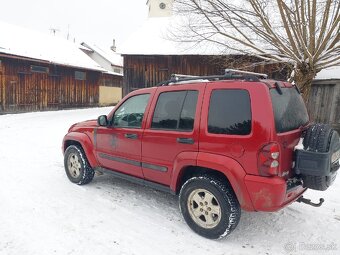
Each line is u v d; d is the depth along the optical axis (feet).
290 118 10.98
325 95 35.55
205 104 11.18
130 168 14.15
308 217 13.48
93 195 15.42
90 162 16.28
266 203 9.80
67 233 11.41
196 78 12.26
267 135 9.59
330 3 26.04
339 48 27.63
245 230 12.21
